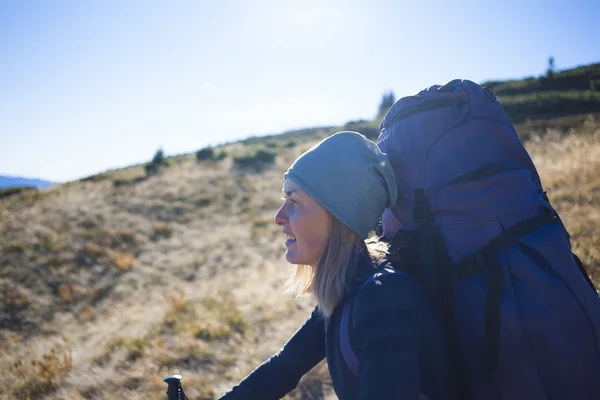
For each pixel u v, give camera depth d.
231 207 16.66
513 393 0.90
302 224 1.08
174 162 24.70
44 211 16.22
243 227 14.15
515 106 27.20
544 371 0.88
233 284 8.18
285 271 7.97
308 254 1.11
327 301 1.05
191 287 9.53
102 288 10.72
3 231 14.19
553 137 14.75
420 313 0.93
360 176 1.05
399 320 0.90
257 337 5.24
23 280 11.29
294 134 36.38
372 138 17.39
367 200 1.05
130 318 7.50
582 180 7.84
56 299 10.45
